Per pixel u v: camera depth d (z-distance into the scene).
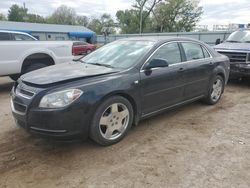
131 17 51.62
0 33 6.99
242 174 3.02
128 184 2.83
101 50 4.93
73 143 3.76
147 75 4.02
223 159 3.36
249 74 7.30
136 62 4.03
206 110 5.37
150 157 3.40
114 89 3.55
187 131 4.25
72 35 41.28
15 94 3.57
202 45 5.38
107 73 3.69
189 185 2.82
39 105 3.16
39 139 3.92
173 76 4.45
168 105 4.55
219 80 5.76
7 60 6.74
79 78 3.44
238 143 3.82
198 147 3.69
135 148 3.64
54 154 3.47
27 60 7.34
